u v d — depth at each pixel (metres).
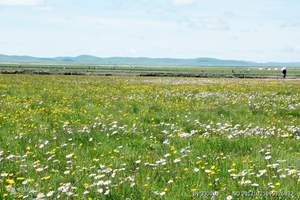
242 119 18.97
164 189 8.27
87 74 83.19
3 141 13.41
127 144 13.06
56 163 10.67
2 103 24.09
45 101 25.80
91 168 9.91
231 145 12.84
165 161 10.45
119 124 16.80
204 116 19.52
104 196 7.89
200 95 32.06
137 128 15.88
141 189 8.33
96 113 20.27
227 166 10.21
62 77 63.59
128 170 9.99
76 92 33.38
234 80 63.56
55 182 8.98
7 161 10.86
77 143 13.33
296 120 19.12
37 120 17.84
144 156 11.34
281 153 11.63
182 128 15.99
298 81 61.56
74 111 20.67
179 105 24.19
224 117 19.55
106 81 53.00
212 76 83.50
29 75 69.62
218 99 28.69
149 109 22.19
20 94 30.66
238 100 28.16
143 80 58.50
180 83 51.31
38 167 10.30
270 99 29.06
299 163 10.52
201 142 13.18
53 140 13.73
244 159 10.94
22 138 13.88
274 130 15.80
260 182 8.83
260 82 56.59
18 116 18.95
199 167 10.05
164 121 18.02
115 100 27.12
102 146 12.69
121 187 8.37
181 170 9.85
